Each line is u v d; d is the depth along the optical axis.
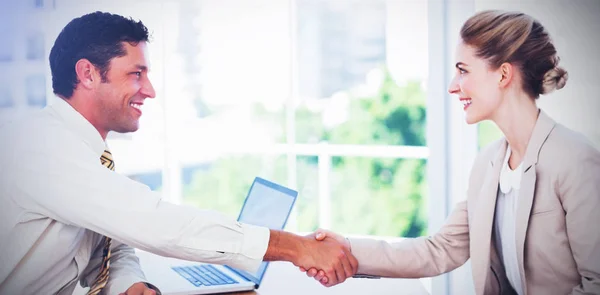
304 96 6.61
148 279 1.58
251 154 6.39
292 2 4.32
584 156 1.39
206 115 5.49
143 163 3.83
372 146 3.25
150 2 3.65
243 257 1.33
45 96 3.43
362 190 6.51
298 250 1.44
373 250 1.65
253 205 1.77
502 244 1.57
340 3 6.56
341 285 1.57
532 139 1.46
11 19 3.36
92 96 1.47
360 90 6.57
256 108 5.77
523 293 1.48
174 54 3.89
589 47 1.73
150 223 1.26
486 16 1.55
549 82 1.49
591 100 1.70
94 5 3.48
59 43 1.47
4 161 1.30
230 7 4.75
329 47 6.62
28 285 1.36
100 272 1.43
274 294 1.48
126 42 1.48
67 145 1.31
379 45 6.51
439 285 2.23
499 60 1.52
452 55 2.23
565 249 1.41
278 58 4.70
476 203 1.61
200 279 1.58
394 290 1.53
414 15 5.68
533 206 1.44
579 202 1.37
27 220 1.30
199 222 1.29
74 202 1.26
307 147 3.47
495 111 1.54
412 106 6.41
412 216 6.48
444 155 2.28
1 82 3.38
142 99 1.54
